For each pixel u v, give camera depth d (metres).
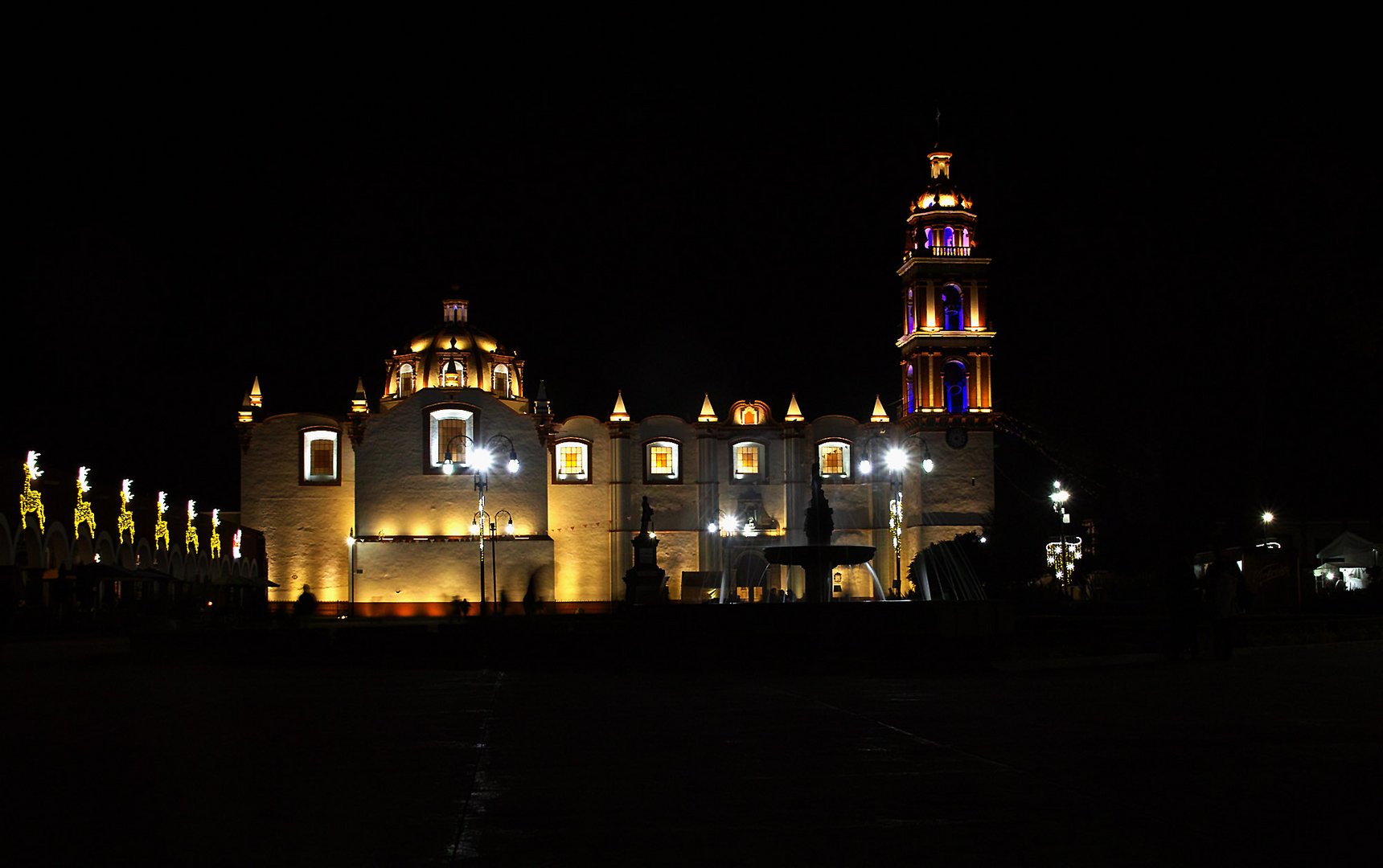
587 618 38.50
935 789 10.78
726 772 11.84
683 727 15.43
